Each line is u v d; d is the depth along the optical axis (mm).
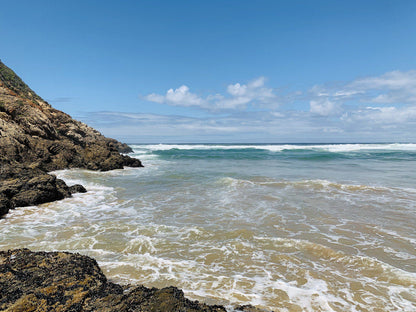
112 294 4074
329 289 5445
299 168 28109
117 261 6527
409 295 5285
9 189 12000
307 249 7465
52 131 28203
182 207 12250
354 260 6758
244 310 4133
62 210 11656
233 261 6703
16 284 4023
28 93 38500
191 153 56156
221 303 4723
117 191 16016
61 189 14273
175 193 15383
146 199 13883
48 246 7391
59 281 4207
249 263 6613
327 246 7734
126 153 55406
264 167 29359
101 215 10914
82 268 4809
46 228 9133
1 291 3811
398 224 9727
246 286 5457
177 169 27703
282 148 67625
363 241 8148
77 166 25547
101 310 3566
